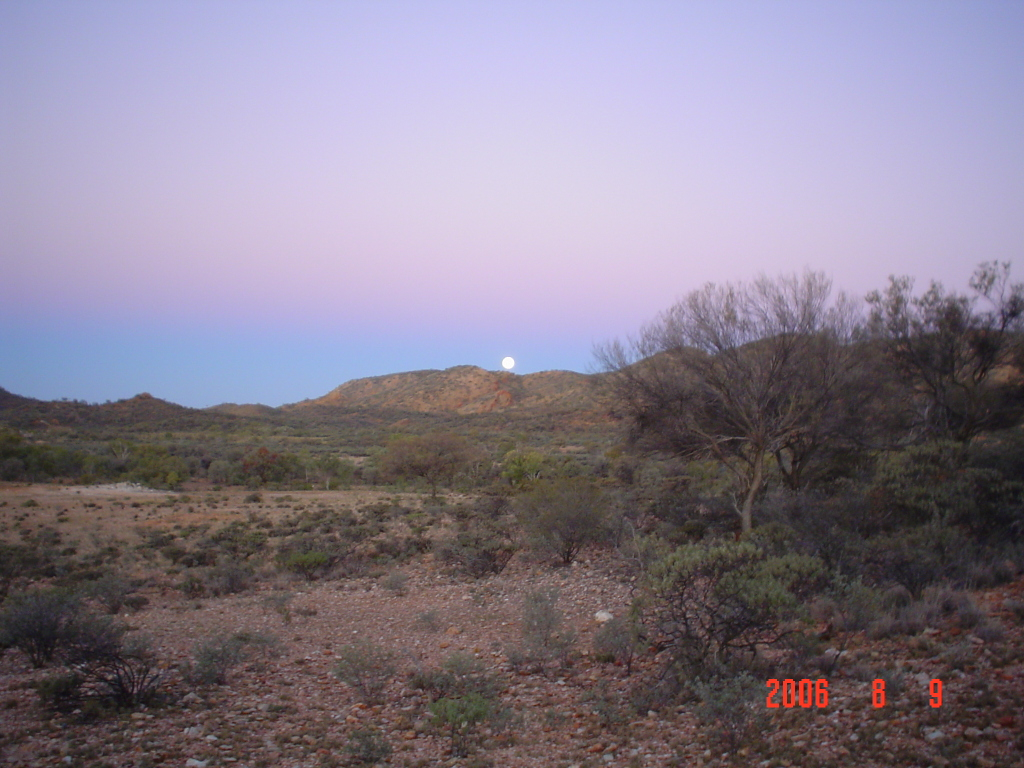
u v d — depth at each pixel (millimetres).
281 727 7547
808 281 18328
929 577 10125
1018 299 18078
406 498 44531
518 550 20375
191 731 7180
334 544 22016
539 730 7250
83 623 9391
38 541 25516
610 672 9297
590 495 20359
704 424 19625
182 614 14352
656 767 5906
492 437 113438
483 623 13008
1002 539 12133
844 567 11039
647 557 14883
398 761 6484
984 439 18922
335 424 162875
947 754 4953
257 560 21359
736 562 8289
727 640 8031
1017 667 6324
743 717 6168
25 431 103188
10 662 9953
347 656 9328
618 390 19938
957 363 18969
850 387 18359
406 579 17625
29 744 6672
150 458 60906
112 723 7371
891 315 19688
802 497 16578
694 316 19109
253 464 60656
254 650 11109
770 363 17906
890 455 15570
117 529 30312
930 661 7062
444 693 8609
